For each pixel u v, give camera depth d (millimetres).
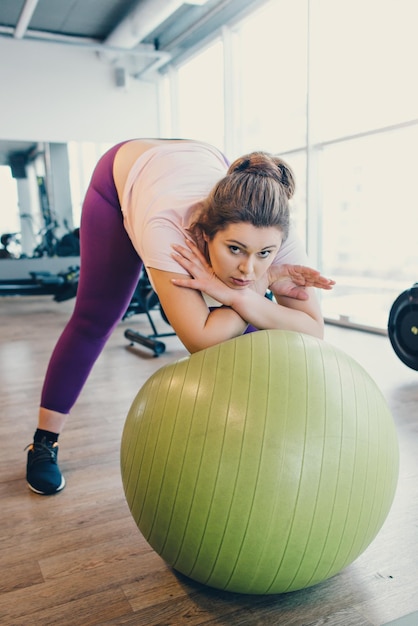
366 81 3947
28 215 6340
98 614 1028
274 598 1065
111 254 1347
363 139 3992
